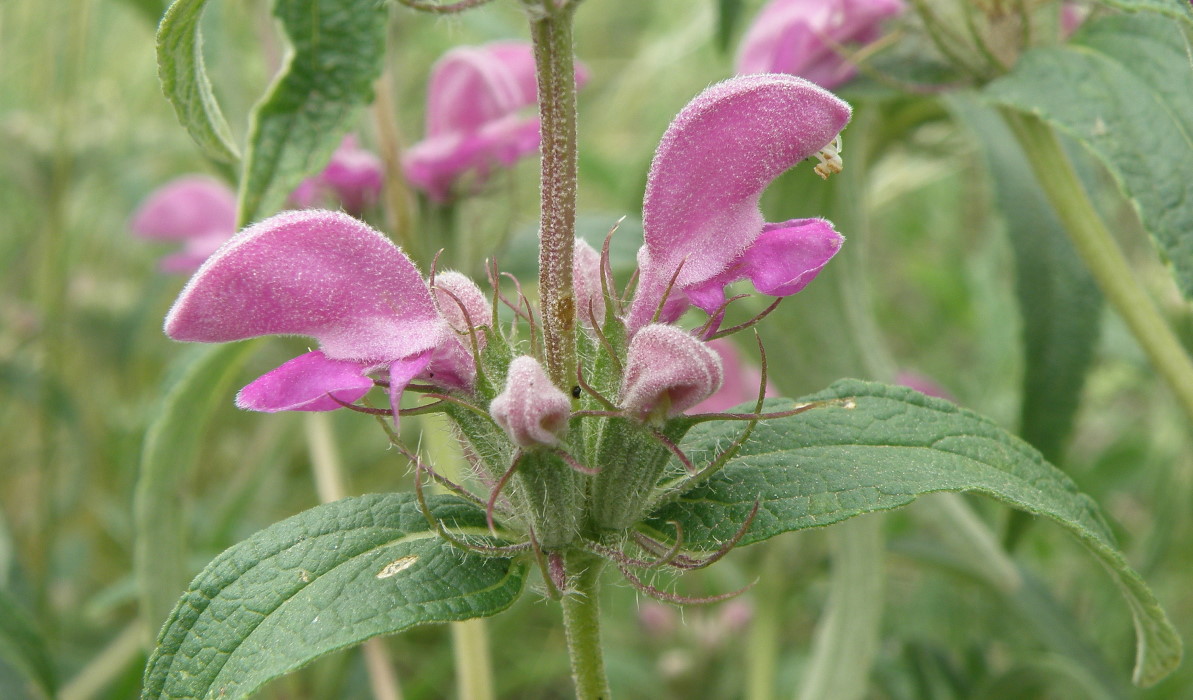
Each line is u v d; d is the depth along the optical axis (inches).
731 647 11.1
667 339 6.2
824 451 6.6
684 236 6.5
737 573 10.3
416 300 6.4
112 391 15.0
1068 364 8.7
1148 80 7.7
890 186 12.9
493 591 6.4
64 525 13.7
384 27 7.3
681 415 6.4
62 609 12.5
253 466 12.5
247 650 6.3
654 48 15.2
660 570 6.6
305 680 10.9
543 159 6.4
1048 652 10.5
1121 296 8.3
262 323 6.4
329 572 6.4
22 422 14.3
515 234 9.6
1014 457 6.7
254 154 7.3
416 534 6.6
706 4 15.2
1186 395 8.2
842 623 9.0
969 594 11.8
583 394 6.4
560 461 6.3
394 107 9.7
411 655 11.9
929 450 6.6
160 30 6.8
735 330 6.5
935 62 8.5
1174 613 11.4
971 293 13.8
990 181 8.9
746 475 6.6
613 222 9.3
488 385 6.4
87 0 13.5
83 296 14.9
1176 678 10.0
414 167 9.1
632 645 11.8
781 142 6.4
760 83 6.4
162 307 15.2
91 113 14.4
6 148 13.7
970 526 9.6
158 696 6.3
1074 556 11.6
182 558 9.5
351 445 13.4
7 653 8.7
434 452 8.4
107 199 15.9
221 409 14.1
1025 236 8.8
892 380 9.5
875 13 8.6
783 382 9.4
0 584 10.7
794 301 9.2
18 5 14.0
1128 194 7.5
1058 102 7.8
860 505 6.4
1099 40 8.0
